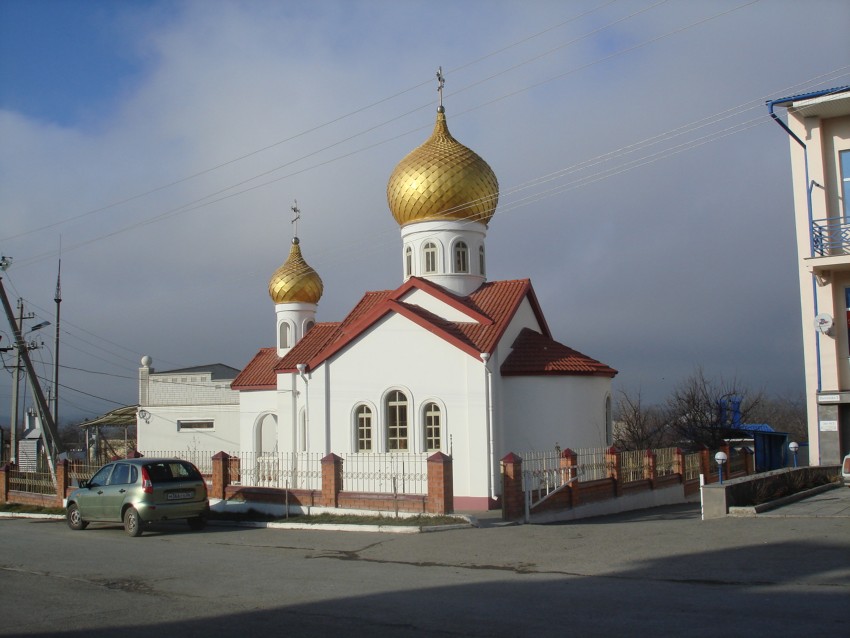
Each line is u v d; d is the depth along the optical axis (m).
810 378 23.36
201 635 9.42
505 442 26.83
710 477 32.28
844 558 12.76
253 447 38.62
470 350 26.02
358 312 32.03
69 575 13.86
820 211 23.08
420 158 30.88
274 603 11.06
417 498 20.45
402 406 27.14
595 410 28.81
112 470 21.08
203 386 46.22
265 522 21.78
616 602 10.49
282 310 40.91
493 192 31.31
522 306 29.77
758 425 44.62
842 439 23.08
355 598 11.22
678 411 46.66
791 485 21.02
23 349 33.97
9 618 10.54
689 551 14.07
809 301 23.38
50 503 29.50
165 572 13.97
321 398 28.25
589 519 22.89
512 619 9.70
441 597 11.12
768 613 9.59
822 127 23.36
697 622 9.27
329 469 22.23
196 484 20.77
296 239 41.84
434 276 30.52
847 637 8.46
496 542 16.41
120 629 9.84
